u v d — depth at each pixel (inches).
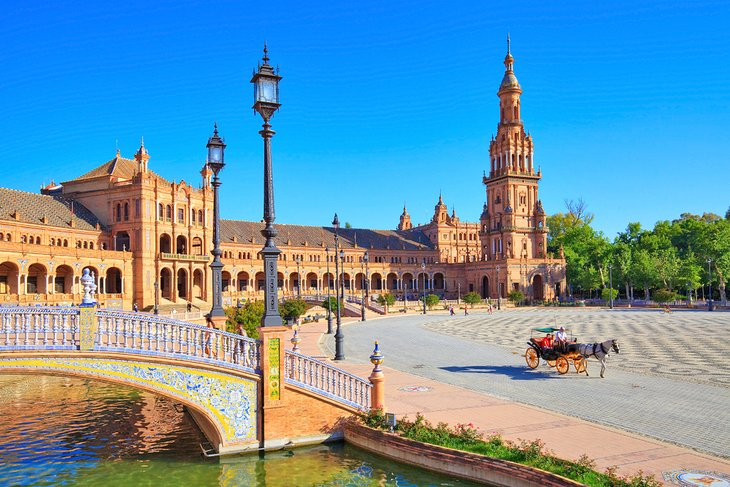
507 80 5344.5
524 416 699.4
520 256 5191.9
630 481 449.4
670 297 4025.6
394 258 5536.4
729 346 1502.2
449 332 2103.8
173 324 612.7
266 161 649.0
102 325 586.2
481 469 525.0
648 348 1480.1
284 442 646.5
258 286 4547.2
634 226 5295.3
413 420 676.1
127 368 591.2
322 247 5078.7
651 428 638.5
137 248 3417.8
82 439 706.8
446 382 951.0
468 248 6043.3
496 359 1267.2
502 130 5354.3
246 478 566.3
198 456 631.2
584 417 692.7
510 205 5206.7
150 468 599.2
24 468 601.6
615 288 4928.6
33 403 915.4
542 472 475.8
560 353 1044.5
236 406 635.5
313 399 664.4
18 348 548.1
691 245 4557.1
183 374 612.4
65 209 3449.8
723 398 808.9
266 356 639.8
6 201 3070.9
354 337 1892.2
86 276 584.4
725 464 511.2
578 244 5354.3
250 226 4815.5
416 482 546.3
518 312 3791.8
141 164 3523.6
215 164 895.1
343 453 630.5
